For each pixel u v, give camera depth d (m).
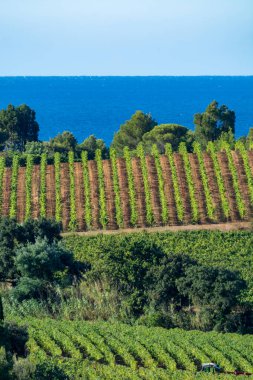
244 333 87.69
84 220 129.12
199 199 134.25
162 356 76.62
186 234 121.75
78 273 101.44
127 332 83.00
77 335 80.62
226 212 129.12
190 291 90.31
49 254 97.56
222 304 88.06
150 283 93.75
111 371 72.12
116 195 134.88
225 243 117.75
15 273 99.94
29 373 64.00
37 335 80.25
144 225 127.88
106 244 98.81
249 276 102.75
